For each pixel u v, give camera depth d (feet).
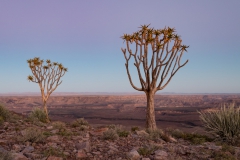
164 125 363.97
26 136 26.78
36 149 23.80
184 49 55.52
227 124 37.60
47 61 91.25
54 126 44.80
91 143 28.66
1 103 49.85
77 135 34.53
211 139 40.19
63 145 26.14
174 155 24.68
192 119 431.43
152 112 54.85
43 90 89.92
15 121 46.68
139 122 429.79
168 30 53.36
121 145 28.66
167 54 54.54
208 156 25.08
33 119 58.08
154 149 26.63
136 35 53.36
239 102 650.84
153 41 53.62
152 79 54.65
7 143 25.22
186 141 37.76
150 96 55.01
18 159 19.56
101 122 431.84
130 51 54.75
